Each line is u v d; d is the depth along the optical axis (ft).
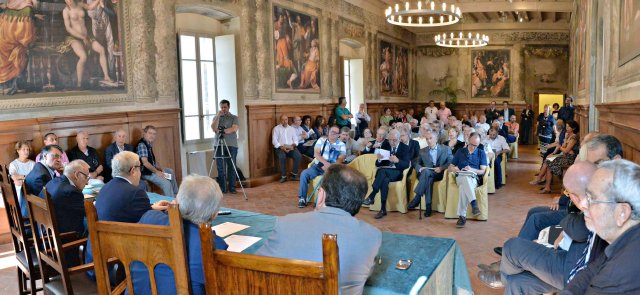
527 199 27.25
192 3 28.50
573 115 40.93
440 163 23.99
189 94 31.30
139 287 7.54
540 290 9.97
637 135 13.99
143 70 25.59
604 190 6.26
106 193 10.77
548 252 9.75
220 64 32.99
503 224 21.54
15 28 19.54
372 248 7.18
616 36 18.83
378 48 54.54
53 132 20.98
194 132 31.78
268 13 34.71
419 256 8.79
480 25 65.00
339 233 7.07
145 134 24.44
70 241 11.68
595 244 8.02
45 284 10.53
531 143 63.62
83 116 22.12
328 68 43.06
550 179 28.91
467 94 66.85
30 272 11.33
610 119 19.58
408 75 66.03
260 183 32.96
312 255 6.88
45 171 16.93
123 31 24.44
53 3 21.03
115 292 7.71
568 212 11.80
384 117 52.95
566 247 9.86
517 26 63.93
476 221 22.21
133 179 11.34
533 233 13.11
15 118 19.63
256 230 11.05
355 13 48.14
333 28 43.68
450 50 66.80
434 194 24.06
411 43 66.74
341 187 7.56
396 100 61.26
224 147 29.81
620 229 6.21
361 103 50.75
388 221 22.33
